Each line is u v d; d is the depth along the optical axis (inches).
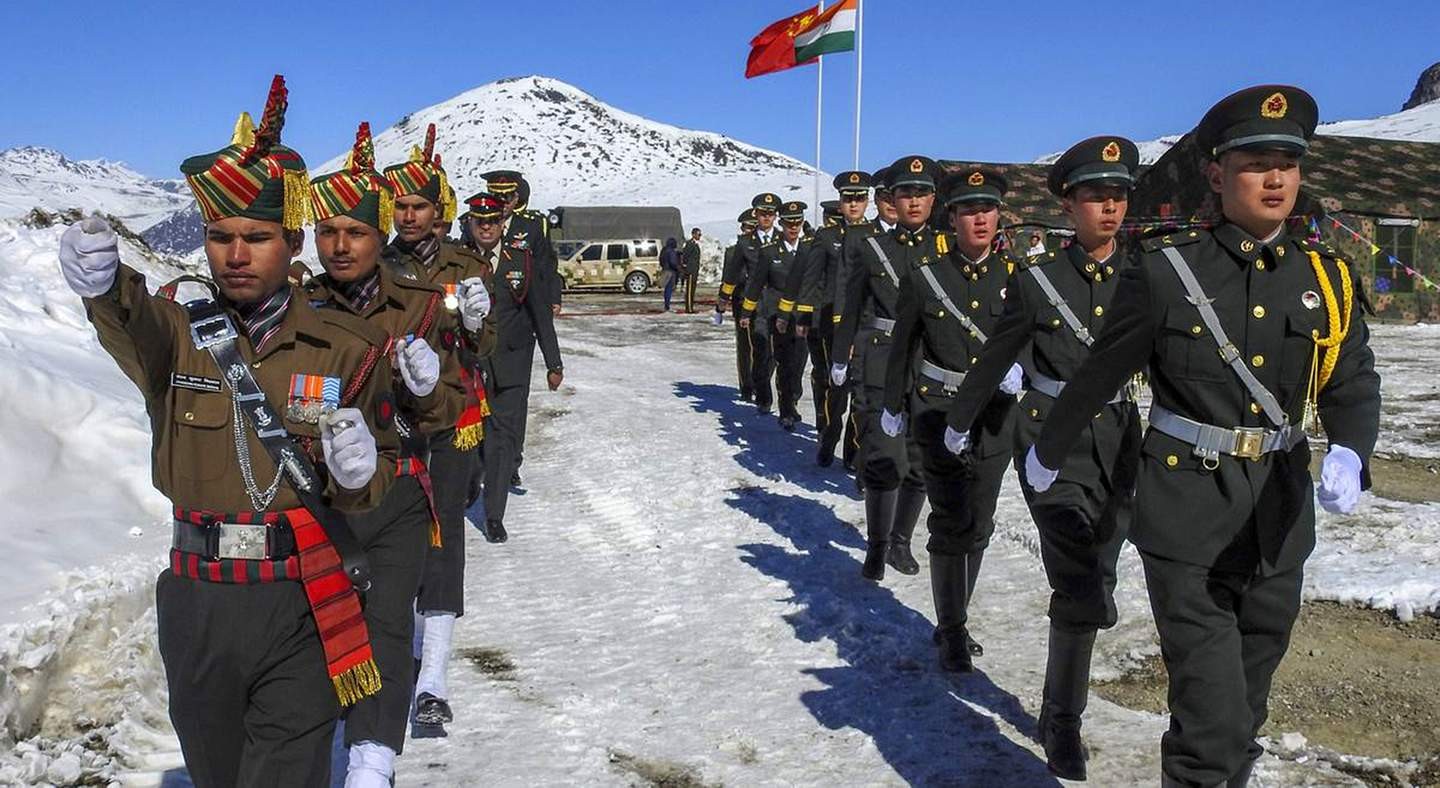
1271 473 129.7
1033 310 175.5
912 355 219.0
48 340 308.3
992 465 198.4
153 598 195.8
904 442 248.4
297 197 111.7
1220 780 127.4
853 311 255.8
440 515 187.2
